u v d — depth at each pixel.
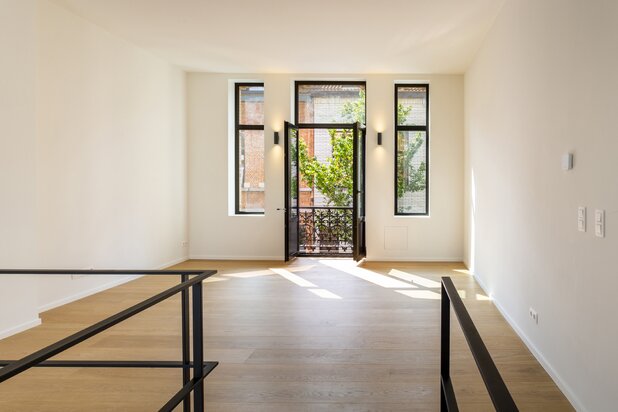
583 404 2.50
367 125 7.84
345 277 6.44
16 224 4.07
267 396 2.76
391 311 4.65
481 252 5.86
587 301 2.46
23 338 3.89
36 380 3.04
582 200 2.54
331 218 8.56
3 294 3.93
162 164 7.13
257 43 6.21
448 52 6.44
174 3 4.86
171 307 4.84
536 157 3.44
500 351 3.53
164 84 7.16
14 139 4.05
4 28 3.95
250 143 8.20
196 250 8.04
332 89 8.23
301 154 8.63
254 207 8.23
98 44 5.57
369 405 2.64
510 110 4.32
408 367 3.19
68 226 5.09
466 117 7.34
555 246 2.98
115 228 5.94
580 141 2.58
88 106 5.40
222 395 2.78
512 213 4.18
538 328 3.34
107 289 5.75
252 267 7.25
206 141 7.95
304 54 6.70
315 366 3.22
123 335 3.92
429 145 7.82
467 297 5.25
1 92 3.92
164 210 7.20
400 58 6.80
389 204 7.85
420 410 2.58
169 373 3.15
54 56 4.86
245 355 3.44
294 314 4.55
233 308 4.79
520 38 3.98
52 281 4.88
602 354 2.27
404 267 7.21
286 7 4.95
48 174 4.80
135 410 2.63
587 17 2.49
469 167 7.02
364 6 4.89
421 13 5.05
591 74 2.44
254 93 8.20
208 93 7.91
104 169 5.70
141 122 6.53
